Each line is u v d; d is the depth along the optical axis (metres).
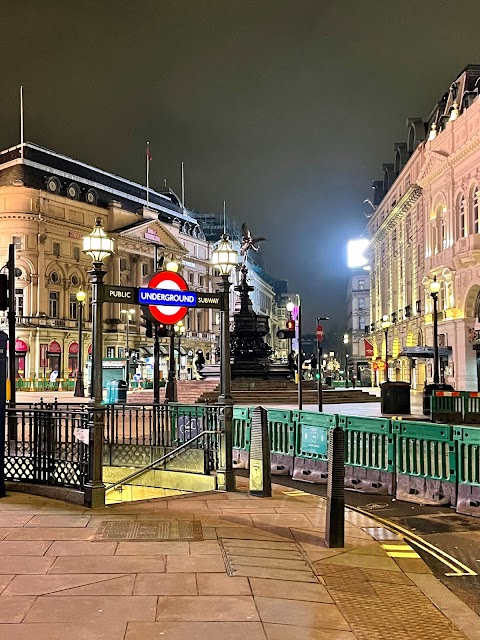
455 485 10.22
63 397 42.03
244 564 6.66
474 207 43.09
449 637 5.19
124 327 81.31
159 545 7.30
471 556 7.72
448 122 47.09
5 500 9.76
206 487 11.78
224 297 11.20
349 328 130.38
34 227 70.44
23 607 5.37
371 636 5.11
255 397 31.41
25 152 72.19
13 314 19.20
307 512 9.26
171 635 4.86
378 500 10.95
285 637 4.93
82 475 9.63
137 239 83.81
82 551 7.02
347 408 29.00
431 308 50.56
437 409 24.62
